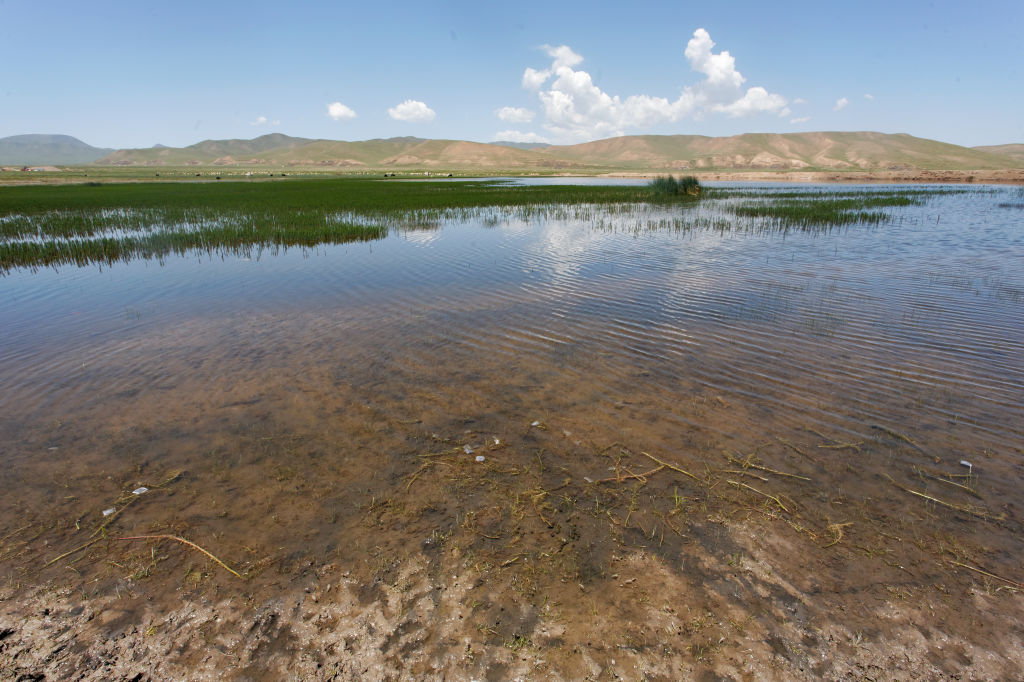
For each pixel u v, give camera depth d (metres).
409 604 3.54
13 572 3.81
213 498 4.68
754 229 20.95
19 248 16.75
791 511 4.44
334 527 4.29
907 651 3.18
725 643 3.25
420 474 5.01
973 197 36.84
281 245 18.19
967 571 3.79
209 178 102.88
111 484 4.89
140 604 3.55
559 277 12.93
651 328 9.07
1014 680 2.99
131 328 9.43
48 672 3.07
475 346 8.34
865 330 8.78
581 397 6.53
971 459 5.12
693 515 4.40
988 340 8.20
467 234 20.47
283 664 3.13
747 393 6.58
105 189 55.84
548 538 4.16
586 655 3.16
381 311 10.35
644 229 21.36
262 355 8.06
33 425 5.97
